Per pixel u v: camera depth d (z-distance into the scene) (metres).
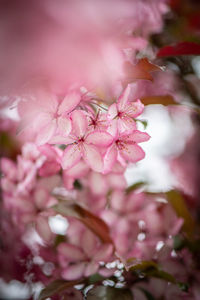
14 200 0.49
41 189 0.49
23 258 0.52
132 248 0.49
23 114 0.38
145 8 0.44
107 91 0.37
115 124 0.40
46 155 0.43
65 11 0.24
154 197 0.52
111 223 0.50
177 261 0.50
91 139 0.40
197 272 0.50
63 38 0.24
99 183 0.50
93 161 0.40
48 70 0.26
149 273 0.46
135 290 0.46
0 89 0.29
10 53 0.24
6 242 0.52
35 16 0.23
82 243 0.47
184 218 0.52
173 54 0.47
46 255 0.51
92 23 0.25
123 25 0.29
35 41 0.24
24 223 0.49
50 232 0.49
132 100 0.44
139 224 0.51
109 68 0.29
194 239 0.52
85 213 0.45
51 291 0.44
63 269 0.47
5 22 0.23
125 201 0.51
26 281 0.51
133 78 0.39
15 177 0.50
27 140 0.48
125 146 0.41
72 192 0.51
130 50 0.39
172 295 0.47
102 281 0.46
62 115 0.38
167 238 0.50
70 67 0.26
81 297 0.45
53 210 0.49
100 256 0.46
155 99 0.45
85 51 0.26
